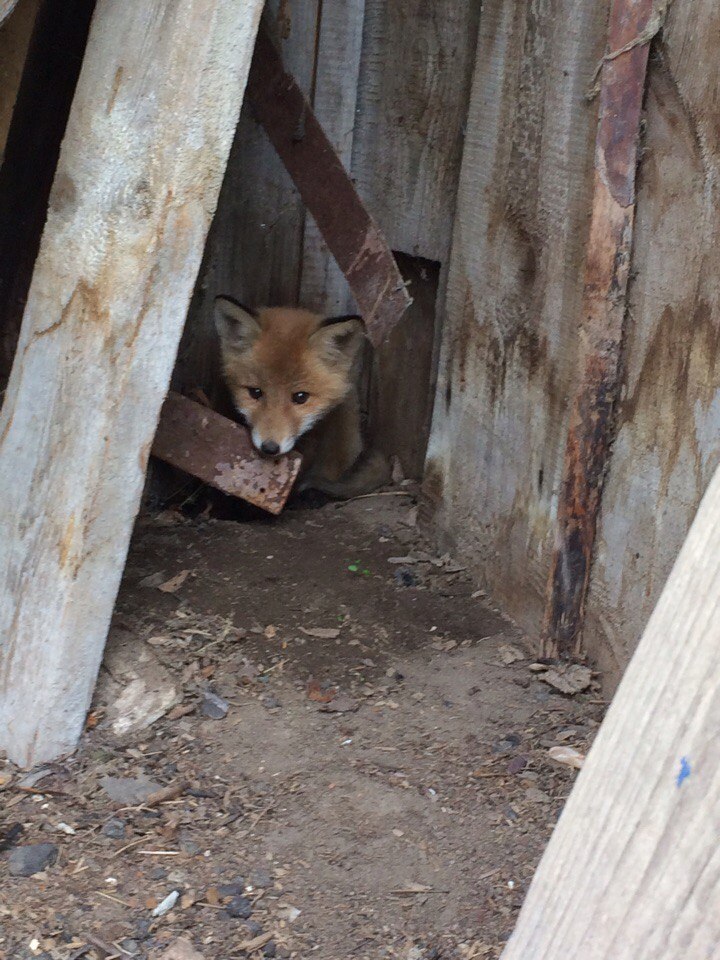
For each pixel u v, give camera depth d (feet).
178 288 3.59
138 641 4.00
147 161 3.52
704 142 3.62
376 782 3.71
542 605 4.09
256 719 3.87
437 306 4.71
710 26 3.59
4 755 3.72
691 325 3.69
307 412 4.98
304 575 4.43
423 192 4.66
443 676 4.04
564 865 1.39
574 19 3.88
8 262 4.45
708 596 1.24
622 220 3.82
